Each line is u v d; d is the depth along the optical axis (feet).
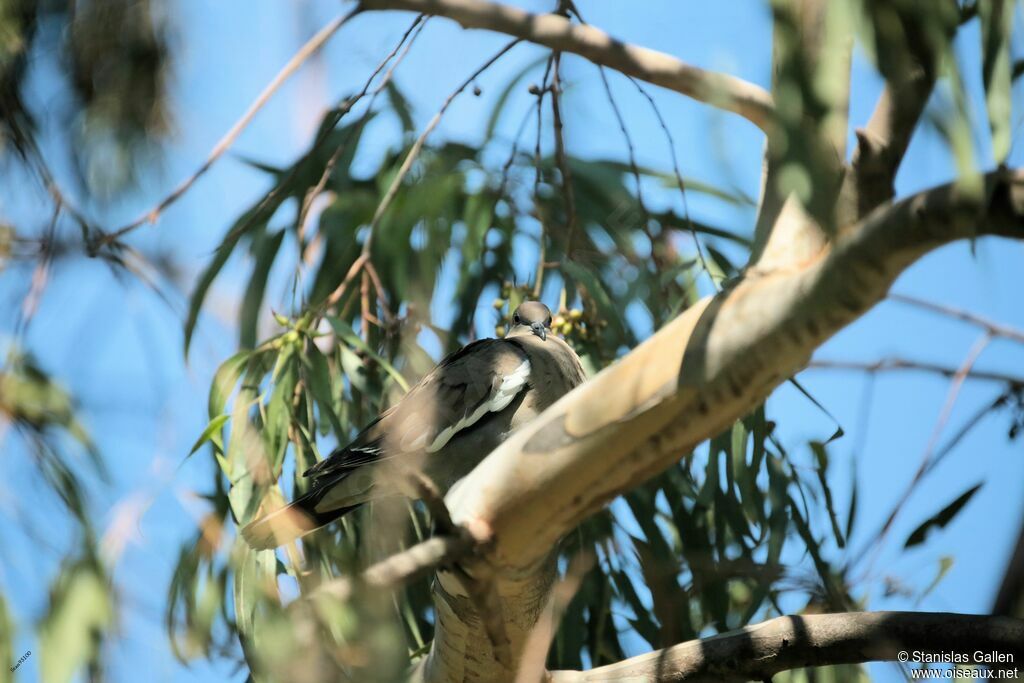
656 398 17.65
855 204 18.08
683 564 30.09
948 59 16.76
